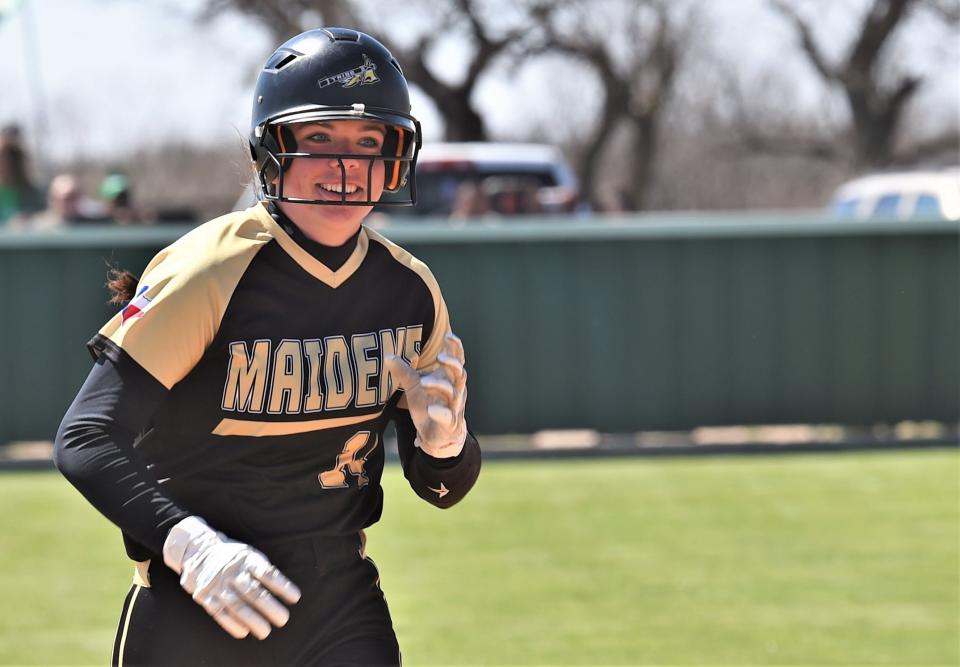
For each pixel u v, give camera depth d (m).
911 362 35.41
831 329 35.19
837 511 27.86
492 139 105.62
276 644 10.48
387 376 10.69
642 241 34.62
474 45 100.62
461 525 26.75
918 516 27.36
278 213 10.45
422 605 21.02
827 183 123.81
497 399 34.62
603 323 34.72
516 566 23.50
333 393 10.38
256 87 10.63
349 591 10.81
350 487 10.79
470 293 34.44
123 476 9.20
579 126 113.88
